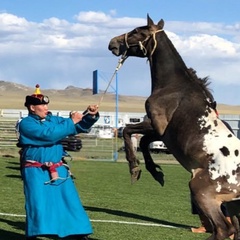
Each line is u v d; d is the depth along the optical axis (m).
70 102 139.38
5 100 131.38
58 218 7.65
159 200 14.20
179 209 12.73
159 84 7.89
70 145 10.83
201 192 7.29
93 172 21.80
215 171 7.29
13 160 25.94
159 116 7.71
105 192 15.61
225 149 7.32
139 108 117.56
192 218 11.54
